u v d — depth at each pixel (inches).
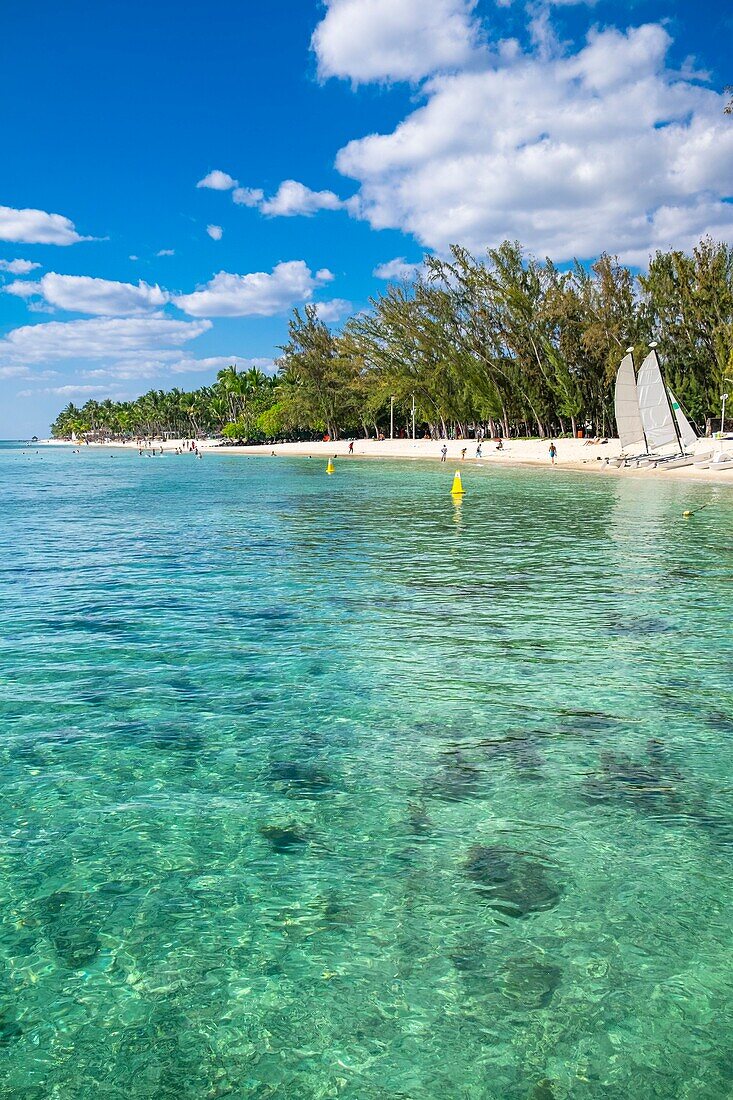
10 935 188.5
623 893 202.4
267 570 701.9
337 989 169.0
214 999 166.7
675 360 2588.6
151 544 884.6
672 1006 162.2
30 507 1406.3
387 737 308.7
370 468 2613.2
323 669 398.6
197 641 454.6
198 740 307.3
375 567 710.5
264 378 5851.4
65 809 250.7
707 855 219.9
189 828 238.7
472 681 377.1
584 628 474.6
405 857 221.3
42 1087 144.3
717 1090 141.5
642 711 333.7
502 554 772.0
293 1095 141.7
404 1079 145.1
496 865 216.7
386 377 3754.9
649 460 1797.5
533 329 2984.7
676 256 2464.3
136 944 185.0
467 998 165.3
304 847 227.3
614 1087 142.3
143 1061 150.3
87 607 549.0
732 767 277.4
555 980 170.4
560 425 3262.8
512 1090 142.1
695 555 732.7
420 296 3284.9
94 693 363.3
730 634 455.2
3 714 336.2
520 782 267.3
